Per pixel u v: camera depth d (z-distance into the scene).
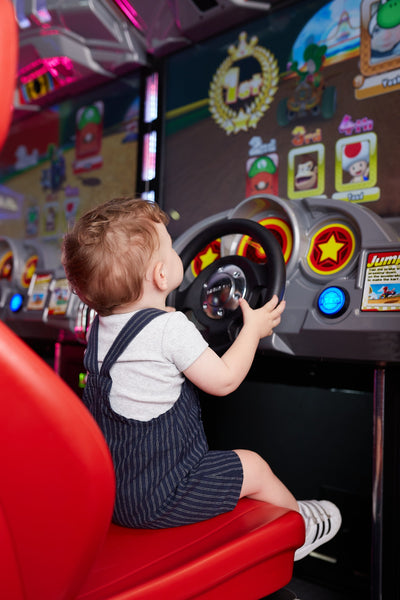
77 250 0.85
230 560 0.73
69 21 2.15
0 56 0.51
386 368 1.11
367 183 1.65
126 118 2.39
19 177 2.90
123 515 0.82
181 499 0.82
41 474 0.53
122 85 2.41
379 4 1.65
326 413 1.45
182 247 1.42
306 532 1.03
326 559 1.42
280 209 1.41
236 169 1.96
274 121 1.87
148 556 0.72
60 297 1.87
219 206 2.01
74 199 2.63
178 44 2.13
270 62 1.90
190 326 0.87
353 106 1.69
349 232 1.25
